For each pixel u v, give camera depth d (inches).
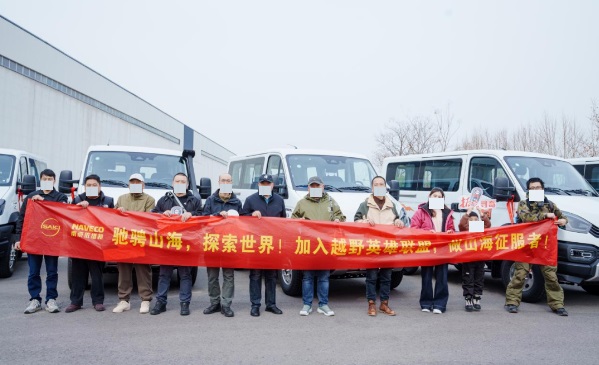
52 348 204.1
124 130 1346.0
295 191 347.3
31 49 874.1
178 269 270.1
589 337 234.7
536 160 368.8
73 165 1060.5
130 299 301.3
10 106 816.3
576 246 294.2
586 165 497.7
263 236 271.0
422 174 447.2
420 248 279.7
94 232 263.9
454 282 402.6
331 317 267.6
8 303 283.7
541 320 266.5
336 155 389.1
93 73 1141.1
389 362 194.7
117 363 188.1
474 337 231.8
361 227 279.4
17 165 394.9
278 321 256.2
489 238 283.6
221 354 200.8
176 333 229.5
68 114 1029.2
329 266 273.9
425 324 254.8
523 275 284.0
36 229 262.4
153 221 267.0
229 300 265.0
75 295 267.9
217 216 271.6
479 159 387.2
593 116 986.7
